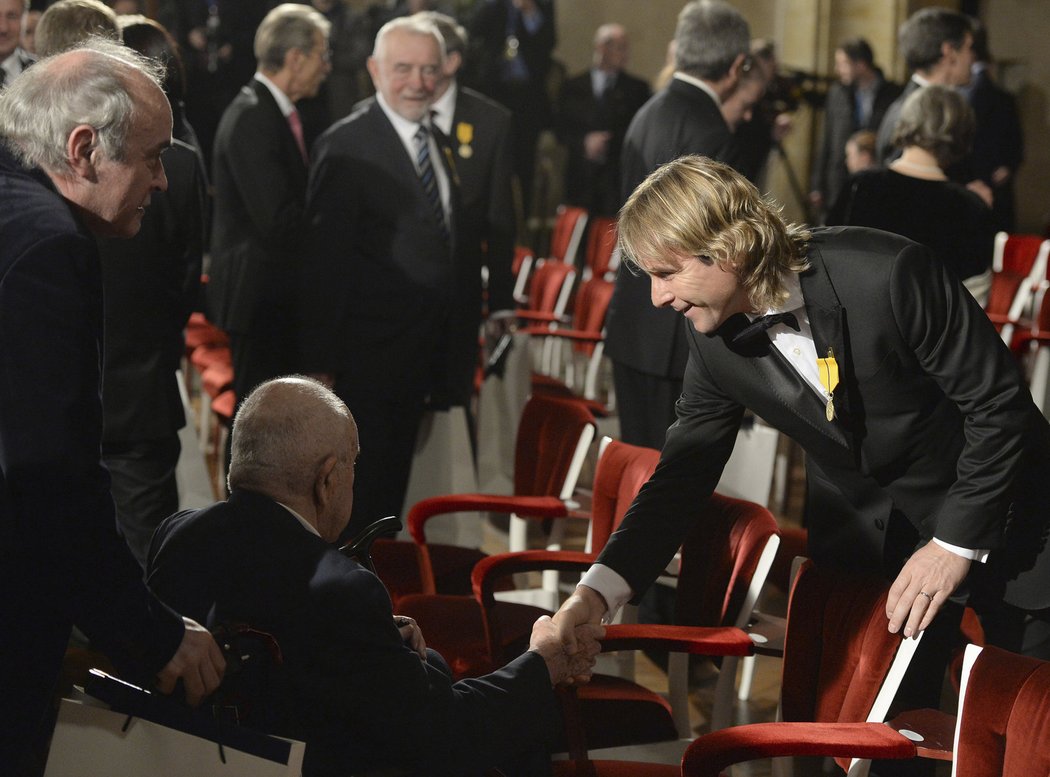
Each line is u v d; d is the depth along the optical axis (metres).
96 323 1.67
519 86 9.58
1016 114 8.38
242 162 4.43
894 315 2.03
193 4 8.46
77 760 1.60
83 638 3.71
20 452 1.59
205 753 1.55
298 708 1.78
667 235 1.94
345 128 3.96
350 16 9.01
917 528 2.25
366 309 3.97
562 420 3.47
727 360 2.18
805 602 2.22
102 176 1.74
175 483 3.69
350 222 3.93
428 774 1.79
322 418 1.90
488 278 4.41
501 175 4.27
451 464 4.20
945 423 2.15
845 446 2.16
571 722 2.26
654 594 3.61
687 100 3.64
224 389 5.03
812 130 10.07
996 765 1.73
